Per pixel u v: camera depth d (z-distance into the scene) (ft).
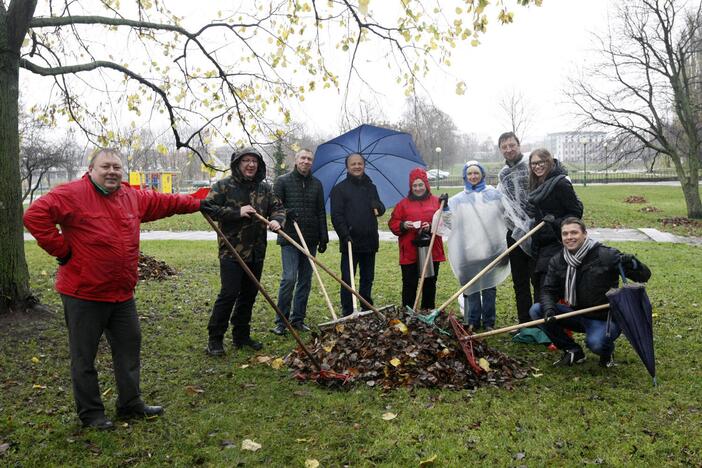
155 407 13.92
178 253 45.50
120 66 26.12
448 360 16.15
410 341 16.65
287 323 16.01
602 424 12.97
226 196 18.37
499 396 14.73
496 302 26.50
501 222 21.06
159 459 11.71
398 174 24.76
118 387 13.50
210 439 12.52
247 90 29.17
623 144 79.10
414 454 11.74
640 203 91.66
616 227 65.36
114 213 12.78
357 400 14.49
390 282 31.91
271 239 55.21
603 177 177.27
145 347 19.40
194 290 29.45
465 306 21.89
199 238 60.95
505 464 11.32
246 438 12.59
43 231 11.94
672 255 41.55
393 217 21.70
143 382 16.11
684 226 65.46
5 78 21.22
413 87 22.98
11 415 13.78
